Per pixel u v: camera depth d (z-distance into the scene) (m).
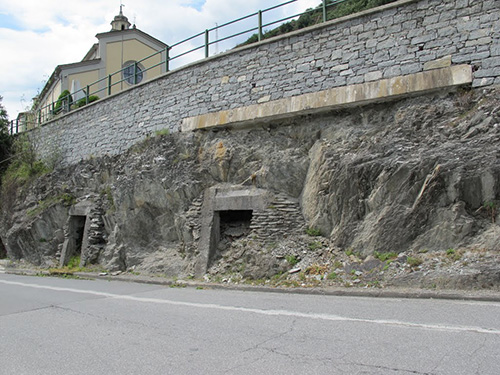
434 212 7.28
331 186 8.62
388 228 7.62
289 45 10.16
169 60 13.37
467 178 7.04
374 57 8.84
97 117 16.19
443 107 7.94
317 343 4.38
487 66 7.65
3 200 19.97
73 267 14.47
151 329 5.40
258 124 10.57
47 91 28.75
